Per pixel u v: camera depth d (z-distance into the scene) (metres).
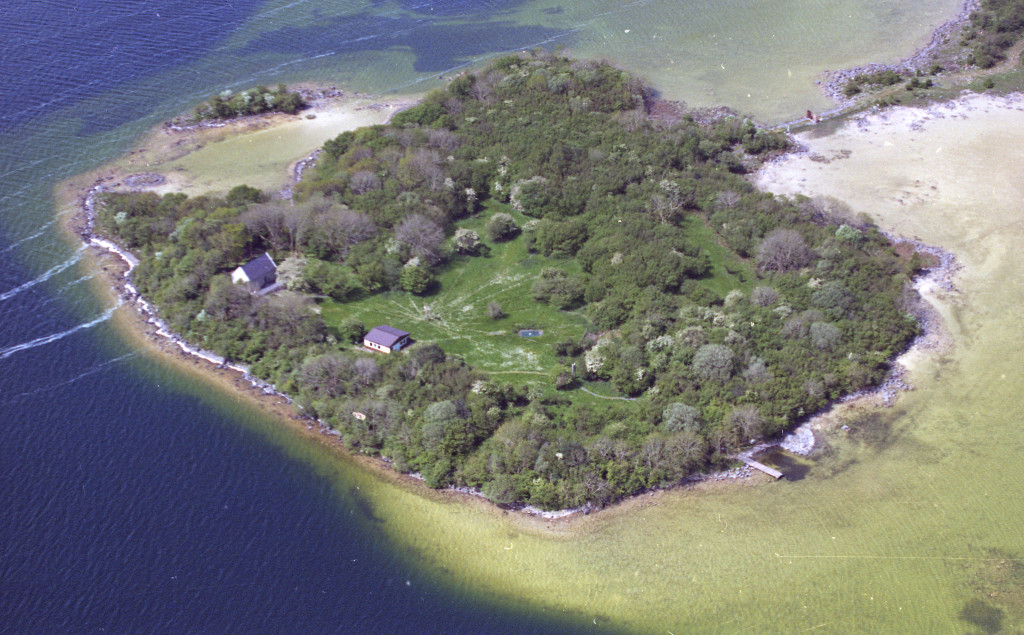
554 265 167.75
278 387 139.38
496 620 106.00
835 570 111.94
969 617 105.88
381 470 126.12
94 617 104.19
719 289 159.12
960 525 117.69
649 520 118.94
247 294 151.62
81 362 146.12
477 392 131.50
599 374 139.38
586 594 109.50
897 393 140.12
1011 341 150.50
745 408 128.88
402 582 110.06
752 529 117.56
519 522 118.56
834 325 145.75
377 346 143.62
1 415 134.25
